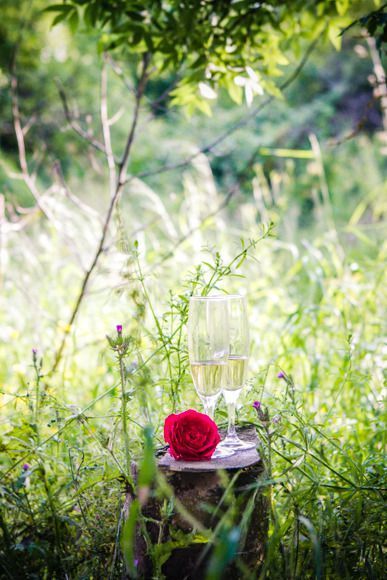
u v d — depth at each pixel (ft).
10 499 8.91
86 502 9.04
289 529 8.43
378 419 10.94
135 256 9.44
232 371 7.97
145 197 36.55
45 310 19.08
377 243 19.34
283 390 10.74
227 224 31.48
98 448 9.50
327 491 8.99
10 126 39.04
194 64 13.34
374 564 8.48
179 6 13.17
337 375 12.40
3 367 15.87
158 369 9.80
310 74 46.16
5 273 20.18
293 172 42.39
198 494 7.29
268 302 17.58
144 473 5.69
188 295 9.18
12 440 9.16
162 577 7.08
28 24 41.09
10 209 20.25
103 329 16.61
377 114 43.16
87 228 21.21
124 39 13.48
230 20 13.42
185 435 7.57
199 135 43.24
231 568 7.29
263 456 7.55
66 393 12.62
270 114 44.39
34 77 41.16
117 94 41.83
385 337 14.74
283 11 14.05
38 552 8.60
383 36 11.60
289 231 25.32
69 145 39.17
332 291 16.53
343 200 37.04
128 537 6.50
